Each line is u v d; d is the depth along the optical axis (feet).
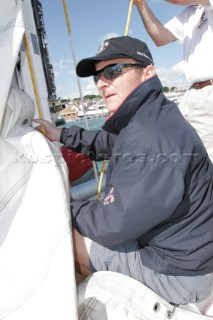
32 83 5.11
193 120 8.13
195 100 7.92
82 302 4.29
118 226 4.10
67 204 4.32
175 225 4.24
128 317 4.04
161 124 4.18
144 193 3.92
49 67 6.65
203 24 7.78
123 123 4.47
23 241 4.20
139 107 4.30
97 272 4.73
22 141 4.57
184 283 4.40
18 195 4.48
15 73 5.40
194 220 4.27
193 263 4.25
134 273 4.66
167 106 4.40
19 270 4.06
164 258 4.42
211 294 4.68
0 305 3.83
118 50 4.58
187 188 4.16
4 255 4.17
